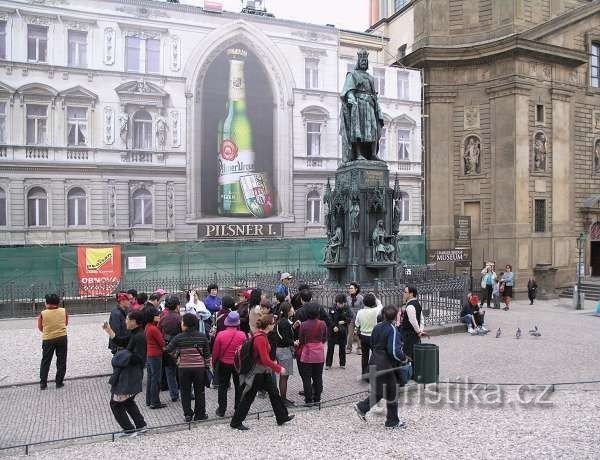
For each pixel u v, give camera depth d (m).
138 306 13.10
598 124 38.25
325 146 35.03
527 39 33.75
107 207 30.16
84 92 29.66
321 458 8.59
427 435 9.58
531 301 30.38
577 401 11.53
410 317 12.41
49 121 29.08
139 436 9.68
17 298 26.27
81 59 29.81
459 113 36.97
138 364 9.70
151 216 31.05
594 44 38.50
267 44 33.38
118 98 30.34
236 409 9.96
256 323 10.05
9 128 28.34
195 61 31.77
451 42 36.91
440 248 36.88
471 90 36.50
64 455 8.90
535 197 35.09
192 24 31.69
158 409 11.42
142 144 31.00
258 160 33.22
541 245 35.09
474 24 36.38
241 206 32.75
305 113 34.47
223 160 32.41
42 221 29.03
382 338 10.04
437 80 37.19
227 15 32.41
